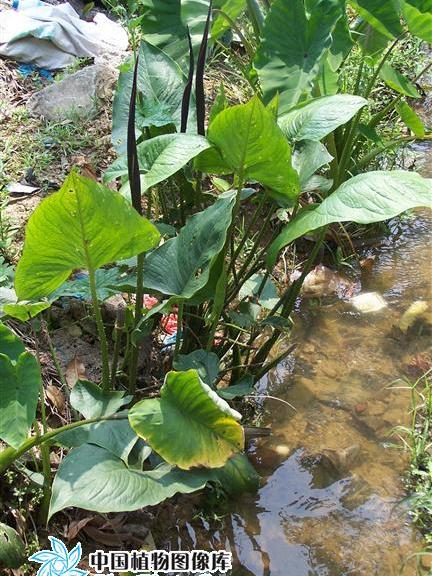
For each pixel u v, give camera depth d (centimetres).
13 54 416
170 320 314
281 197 249
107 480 209
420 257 390
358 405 308
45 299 242
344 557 253
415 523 263
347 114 251
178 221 316
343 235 387
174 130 284
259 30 362
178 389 219
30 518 233
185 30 345
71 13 456
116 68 418
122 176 257
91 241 204
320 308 356
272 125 215
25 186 346
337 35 313
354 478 280
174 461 216
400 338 342
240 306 275
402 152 429
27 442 217
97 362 284
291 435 295
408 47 505
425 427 286
